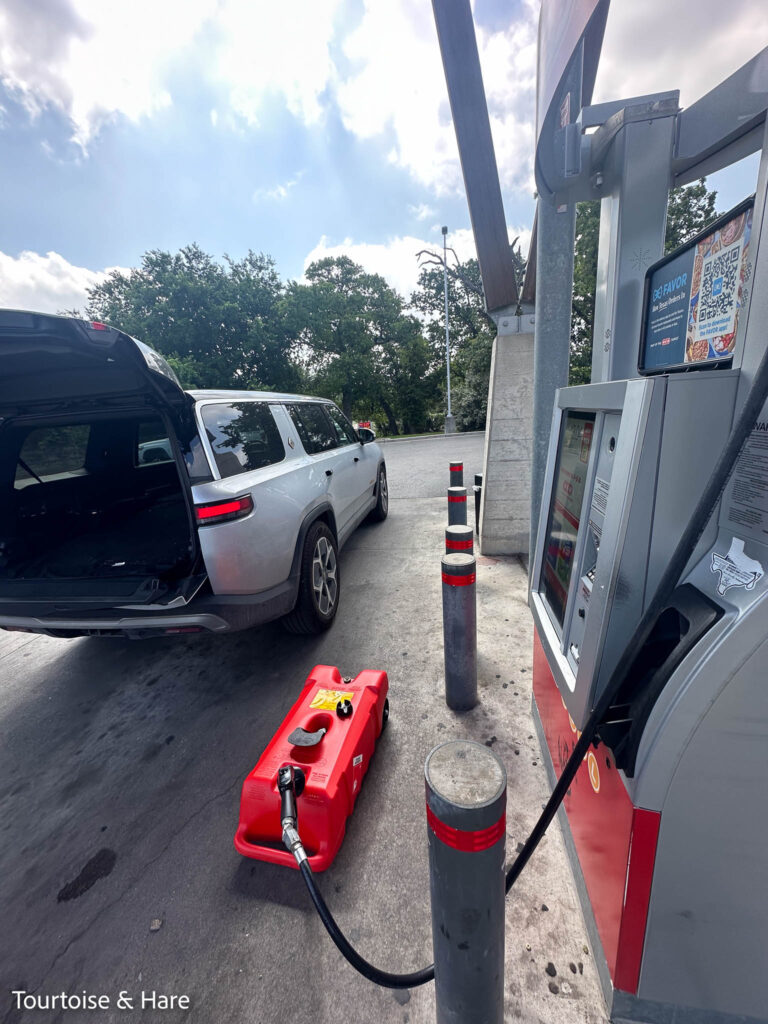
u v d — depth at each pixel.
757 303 0.87
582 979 1.31
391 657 2.96
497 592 3.75
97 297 25.42
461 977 0.97
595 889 1.29
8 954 1.52
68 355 1.88
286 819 1.23
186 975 1.42
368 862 1.69
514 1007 1.27
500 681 2.64
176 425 2.37
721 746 0.89
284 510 2.75
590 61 2.41
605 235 1.81
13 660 3.37
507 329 4.21
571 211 2.62
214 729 2.49
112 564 2.63
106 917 1.60
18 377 2.09
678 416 0.93
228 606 2.34
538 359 2.91
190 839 1.86
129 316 22.80
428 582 4.01
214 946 1.49
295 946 1.47
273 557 2.60
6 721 2.70
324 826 1.62
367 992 1.35
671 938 1.05
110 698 2.84
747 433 0.71
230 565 2.32
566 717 1.59
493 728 2.28
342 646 3.14
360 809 1.90
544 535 1.72
